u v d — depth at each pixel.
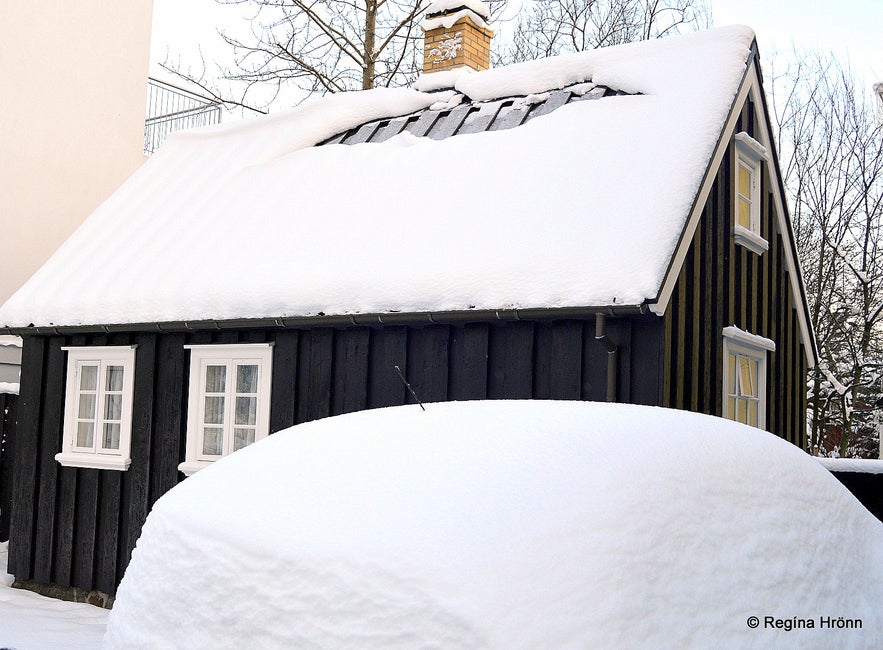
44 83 14.59
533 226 7.12
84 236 10.31
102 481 8.77
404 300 6.95
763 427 8.87
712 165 7.52
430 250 7.35
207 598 3.04
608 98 8.51
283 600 2.87
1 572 9.55
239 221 9.16
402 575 2.72
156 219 10.02
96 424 8.88
